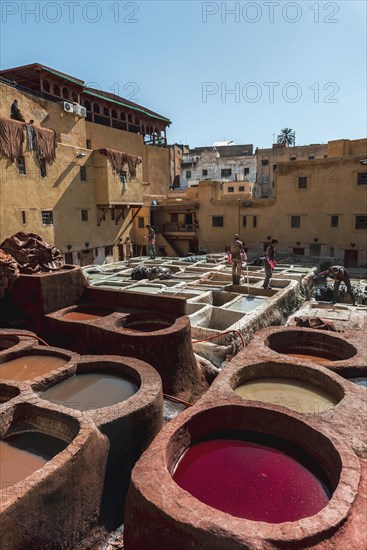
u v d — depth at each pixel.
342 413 4.89
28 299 8.98
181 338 7.90
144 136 32.56
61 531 4.05
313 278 18.02
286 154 40.34
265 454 4.42
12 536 3.47
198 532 2.96
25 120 19.73
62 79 22.89
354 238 23.45
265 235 26.39
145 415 5.37
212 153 44.88
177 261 22.19
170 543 3.07
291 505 3.76
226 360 9.20
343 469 3.64
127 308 9.57
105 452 4.82
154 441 4.03
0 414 5.02
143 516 3.28
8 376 6.69
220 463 4.27
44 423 5.18
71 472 4.14
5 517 3.41
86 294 10.18
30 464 4.64
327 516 3.09
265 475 4.11
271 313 12.05
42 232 19.31
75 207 21.66
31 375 6.73
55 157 19.84
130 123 30.56
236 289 15.36
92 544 4.55
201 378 8.62
